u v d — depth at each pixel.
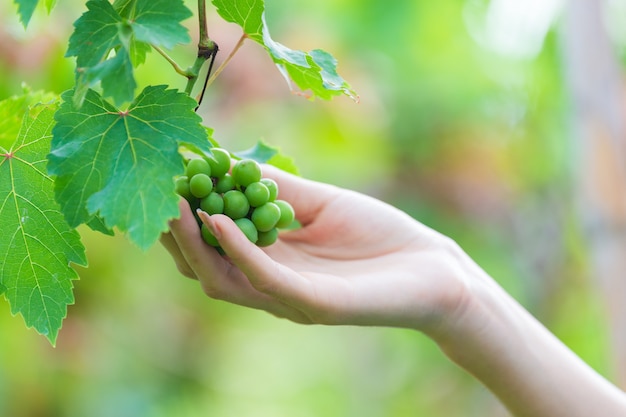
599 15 2.96
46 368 4.05
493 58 4.70
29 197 1.33
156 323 4.70
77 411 4.24
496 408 5.47
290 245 1.73
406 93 4.50
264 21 1.30
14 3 1.14
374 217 1.75
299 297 1.36
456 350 1.70
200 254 1.36
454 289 1.64
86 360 4.14
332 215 1.75
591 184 2.93
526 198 4.78
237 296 1.45
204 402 5.11
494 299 1.73
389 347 5.47
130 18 1.19
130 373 4.61
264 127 3.88
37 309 1.35
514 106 4.81
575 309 4.87
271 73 3.72
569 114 3.56
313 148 4.12
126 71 1.12
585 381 1.73
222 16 1.33
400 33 4.31
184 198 1.36
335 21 4.20
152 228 1.11
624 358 2.85
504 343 1.69
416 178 4.59
